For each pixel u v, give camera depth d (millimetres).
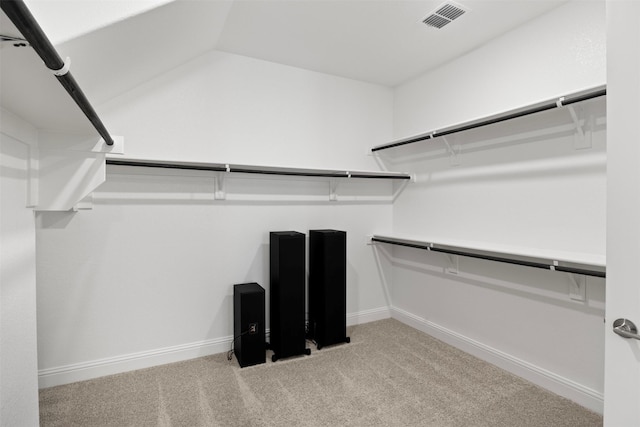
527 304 2234
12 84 830
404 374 2285
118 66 1736
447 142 2727
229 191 2707
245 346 2404
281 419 1801
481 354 2531
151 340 2445
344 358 2539
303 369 2363
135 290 2396
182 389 2105
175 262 2520
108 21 1195
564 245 2031
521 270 2270
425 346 2760
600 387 1863
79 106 973
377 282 3410
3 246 946
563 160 2033
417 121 3160
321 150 3094
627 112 953
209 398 2002
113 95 2225
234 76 2709
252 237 2801
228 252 2707
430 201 3018
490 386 2133
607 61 991
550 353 2100
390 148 3434
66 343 2201
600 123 1861
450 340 2797
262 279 2840
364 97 3301
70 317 2211
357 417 1815
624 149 959
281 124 2904
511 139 2326
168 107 2477
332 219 3164
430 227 3018
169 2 1406
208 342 2627
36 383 1168
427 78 3043
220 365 2436
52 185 1354
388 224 3439
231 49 2639
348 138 3227
